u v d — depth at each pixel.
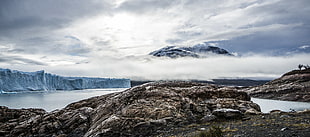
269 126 15.38
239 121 20.59
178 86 34.44
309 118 17.73
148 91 29.48
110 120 21.75
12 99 115.06
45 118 26.55
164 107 24.83
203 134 13.75
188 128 19.72
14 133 24.27
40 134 23.98
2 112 31.62
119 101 27.84
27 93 170.00
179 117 23.38
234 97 32.34
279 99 107.50
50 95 150.75
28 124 25.59
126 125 21.19
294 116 20.39
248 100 33.72
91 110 28.55
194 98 30.19
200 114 25.80
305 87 110.62
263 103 84.38
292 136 11.26
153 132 20.08
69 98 119.06
